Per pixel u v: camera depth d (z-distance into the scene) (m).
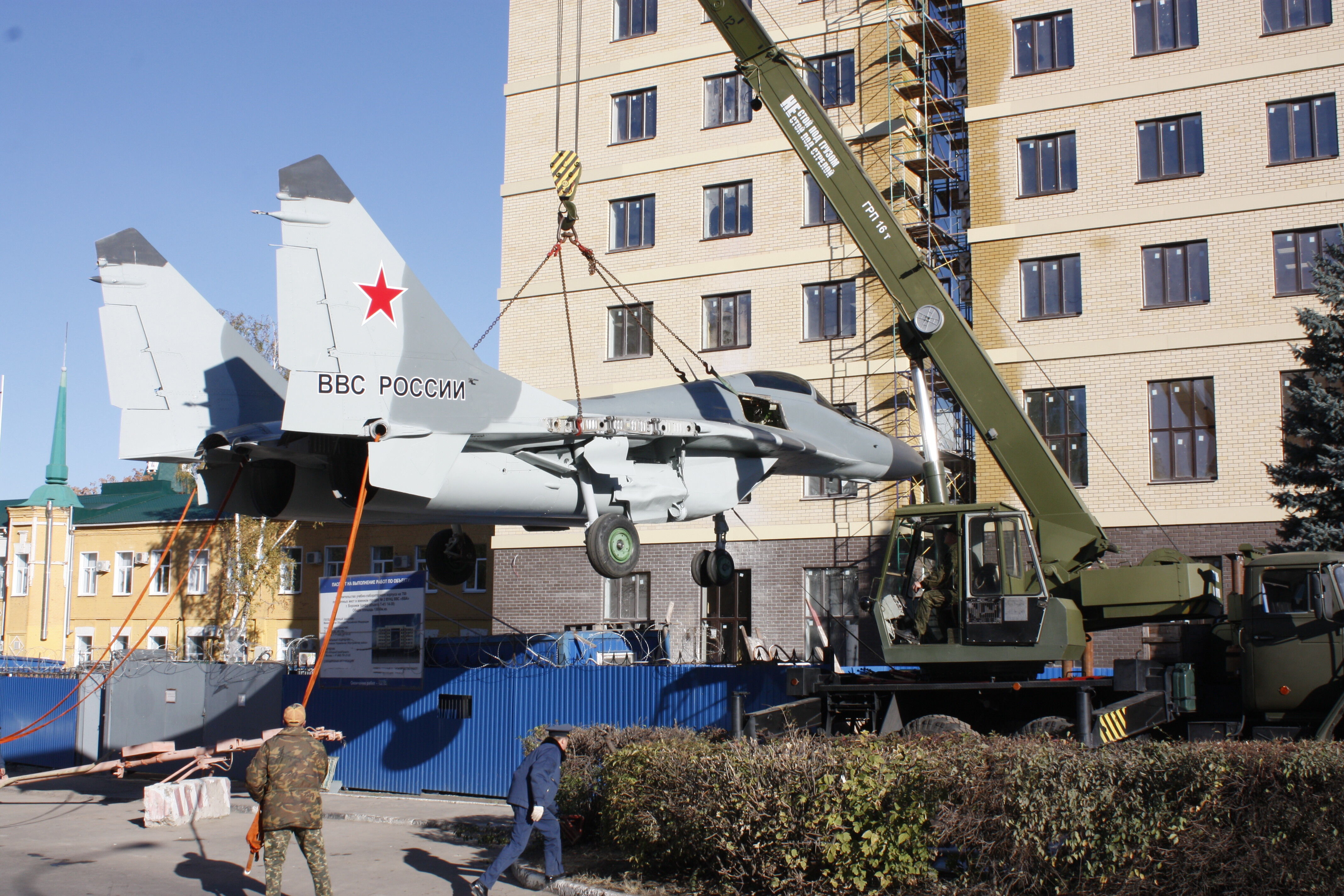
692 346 29.81
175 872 11.78
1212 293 24.44
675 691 17.34
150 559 43.44
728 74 30.53
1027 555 12.62
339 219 12.40
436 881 11.07
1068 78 26.36
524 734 18.58
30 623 44.12
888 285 15.08
